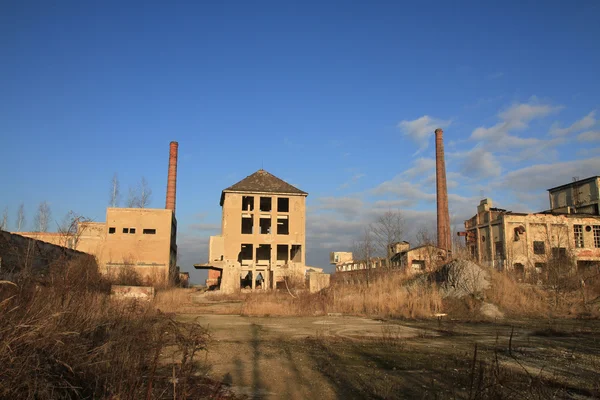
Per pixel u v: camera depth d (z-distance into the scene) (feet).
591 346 43.45
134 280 113.29
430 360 35.96
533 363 34.68
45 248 67.82
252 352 39.01
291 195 208.74
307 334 51.70
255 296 113.39
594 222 168.55
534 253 158.71
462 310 76.23
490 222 173.88
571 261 108.88
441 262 102.32
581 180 186.70
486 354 38.86
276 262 203.00
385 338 47.62
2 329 19.11
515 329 57.88
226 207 203.00
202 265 170.81
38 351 20.13
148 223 188.44
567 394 25.80
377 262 182.80
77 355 21.76
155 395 21.43
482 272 84.53
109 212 186.70
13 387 17.95
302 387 27.45
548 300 81.66
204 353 37.14
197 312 79.71
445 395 25.30
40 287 29.94
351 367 33.19
